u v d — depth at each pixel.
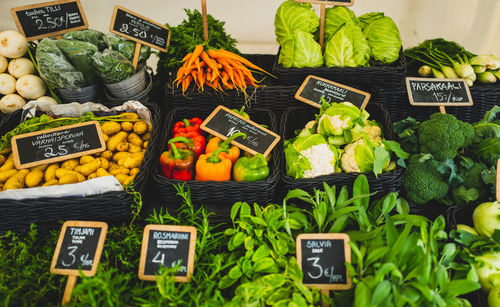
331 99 2.04
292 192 1.51
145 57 2.13
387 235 1.29
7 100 2.01
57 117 1.99
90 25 3.13
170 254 1.35
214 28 2.33
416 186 1.73
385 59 2.20
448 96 2.10
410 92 2.10
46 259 1.43
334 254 1.33
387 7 3.31
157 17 3.19
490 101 2.20
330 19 2.32
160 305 1.13
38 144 1.71
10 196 1.47
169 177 1.75
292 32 2.24
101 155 1.78
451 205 1.75
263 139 1.86
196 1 3.17
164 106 2.30
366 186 1.56
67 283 1.32
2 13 2.86
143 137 1.96
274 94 2.12
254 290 1.21
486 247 1.49
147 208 1.71
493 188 1.68
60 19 1.99
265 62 2.53
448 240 1.56
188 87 2.10
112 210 1.55
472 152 1.82
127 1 3.08
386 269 1.13
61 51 1.88
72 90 1.99
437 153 1.72
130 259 1.43
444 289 1.18
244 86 2.01
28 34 1.97
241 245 1.49
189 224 1.51
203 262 1.41
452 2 3.12
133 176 1.66
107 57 1.90
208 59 2.00
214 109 2.10
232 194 1.63
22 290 1.32
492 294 1.34
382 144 1.74
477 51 3.15
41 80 2.05
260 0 3.21
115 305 1.18
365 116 1.86
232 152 1.82
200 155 1.83
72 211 1.52
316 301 1.26
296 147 1.81
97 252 1.36
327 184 1.64
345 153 1.78
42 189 1.47
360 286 1.15
